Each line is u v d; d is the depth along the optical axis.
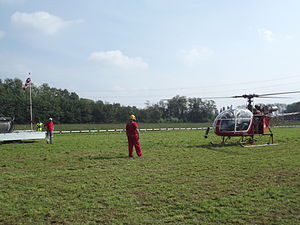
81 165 9.49
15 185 6.86
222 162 9.88
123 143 16.94
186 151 12.84
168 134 25.75
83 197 5.89
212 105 97.50
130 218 4.73
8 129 18.62
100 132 31.23
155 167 9.06
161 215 4.86
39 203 5.50
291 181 7.11
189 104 97.69
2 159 10.84
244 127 15.20
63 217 4.78
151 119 89.44
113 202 5.54
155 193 6.15
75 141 18.56
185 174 8.00
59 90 108.31
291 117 26.03
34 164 9.73
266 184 6.84
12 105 70.06
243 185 6.76
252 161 10.04
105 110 83.38
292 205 5.31
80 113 79.06
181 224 4.48
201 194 6.05
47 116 72.56
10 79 90.19
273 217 4.74
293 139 18.36
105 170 8.62
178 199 5.73
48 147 14.91
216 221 4.59
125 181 7.21
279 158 10.67
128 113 88.19
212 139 19.17
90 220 4.65
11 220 4.66
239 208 5.17
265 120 16.05
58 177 7.71
